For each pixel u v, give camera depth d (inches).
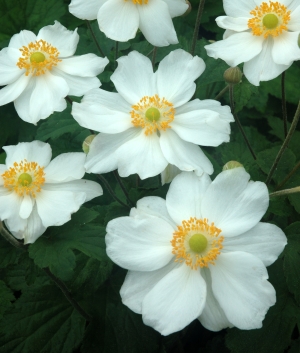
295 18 8.2
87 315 8.5
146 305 6.1
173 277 6.3
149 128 7.3
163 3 8.4
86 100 7.4
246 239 6.4
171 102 7.4
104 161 7.1
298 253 7.8
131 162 7.0
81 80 8.3
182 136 7.1
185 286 6.3
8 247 7.7
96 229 7.1
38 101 8.0
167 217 6.6
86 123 7.1
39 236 7.0
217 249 6.4
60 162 7.4
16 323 8.4
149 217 6.5
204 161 7.1
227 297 6.2
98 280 7.9
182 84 7.4
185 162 7.0
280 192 7.3
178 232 6.5
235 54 8.1
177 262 6.5
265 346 8.1
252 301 6.1
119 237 6.3
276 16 8.0
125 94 7.5
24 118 8.0
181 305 6.2
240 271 6.2
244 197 6.5
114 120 7.3
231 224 6.5
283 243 6.3
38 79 8.3
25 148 7.7
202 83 10.3
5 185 7.3
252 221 6.4
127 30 8.4
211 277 6.4
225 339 8.1
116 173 8.0
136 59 7.6
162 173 7.3
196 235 6.4
